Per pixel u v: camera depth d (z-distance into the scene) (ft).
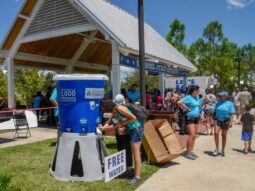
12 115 36.68
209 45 117.50
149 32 64.28
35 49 51.49
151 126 25.18
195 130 27.84
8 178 14.78
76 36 54.03
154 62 48.16
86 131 20.67
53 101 27.96
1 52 48.55
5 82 86.43
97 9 42.57
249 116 30.27
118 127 20.85
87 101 20.57
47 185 19.45
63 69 61.82
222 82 116.47
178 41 106.42
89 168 20.48
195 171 23.52
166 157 24.67
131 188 19.34
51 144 32.27
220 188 19.80
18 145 31.83
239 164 25.90
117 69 37.45
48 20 43.98
